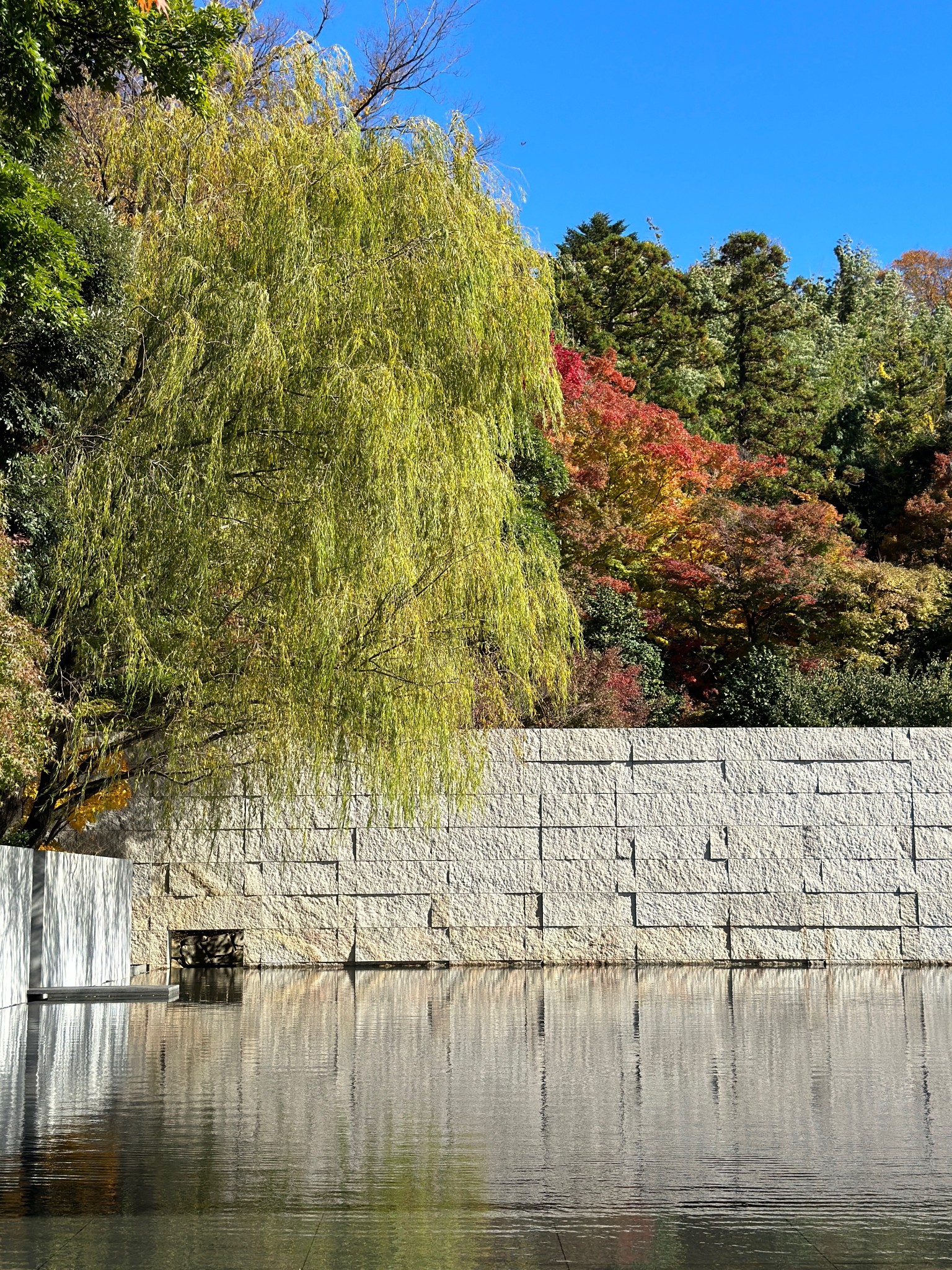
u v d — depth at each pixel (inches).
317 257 511.8
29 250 373.7
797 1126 243.3
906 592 1263.5
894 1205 182.5
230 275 510.6
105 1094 285.9
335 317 509.0
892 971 730.2
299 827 771.4
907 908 775.1
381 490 490.9
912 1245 161.5
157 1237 165.8
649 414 1337.4
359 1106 267.3
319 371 503.2
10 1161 213.0
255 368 490.3
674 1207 181.5
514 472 1188.5
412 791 612.1
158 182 550.9
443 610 545.0
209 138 548.4
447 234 534.0
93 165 573.9
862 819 781.3
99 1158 215.2
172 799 701.9
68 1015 482.0
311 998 551.8
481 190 575.2
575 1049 366.6
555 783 780.6
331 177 527.8
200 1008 505.4
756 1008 498.3
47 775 611.8
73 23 380.5
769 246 2222.0
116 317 486.3
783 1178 199.6
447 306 531.2
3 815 574.9
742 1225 171.9
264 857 770.8
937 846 778.8
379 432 489.1
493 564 541.3
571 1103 271.3
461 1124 246.2
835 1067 327.0
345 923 768.3
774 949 771.4
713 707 1165.1
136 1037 403.5
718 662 1255.5
